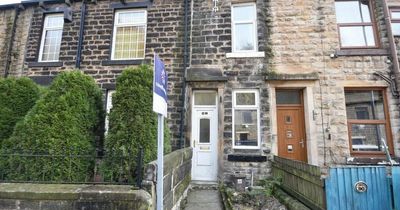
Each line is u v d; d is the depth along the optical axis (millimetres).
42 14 9672
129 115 4559
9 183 3719
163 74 3305
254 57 8141
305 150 7754
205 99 8344
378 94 7809
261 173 7488
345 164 7277
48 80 8930
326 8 8234
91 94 5184
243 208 5633
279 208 5449
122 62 8688
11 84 5691
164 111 3262
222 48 8336
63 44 9195
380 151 7453
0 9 9883
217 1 8664
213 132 8102
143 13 9211
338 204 4086
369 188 4082
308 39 8109
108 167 4219
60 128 4430
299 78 7750
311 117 7613
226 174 7590
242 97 8086
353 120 7688
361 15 8375
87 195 3361
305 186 5043
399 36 8008
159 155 3115
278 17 8367
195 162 7953
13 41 9602
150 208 3354
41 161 4223
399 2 8195
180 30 8664
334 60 7879
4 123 5324
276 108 8055
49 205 3359
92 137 5004
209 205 5703
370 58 7797
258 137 7781
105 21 9172
